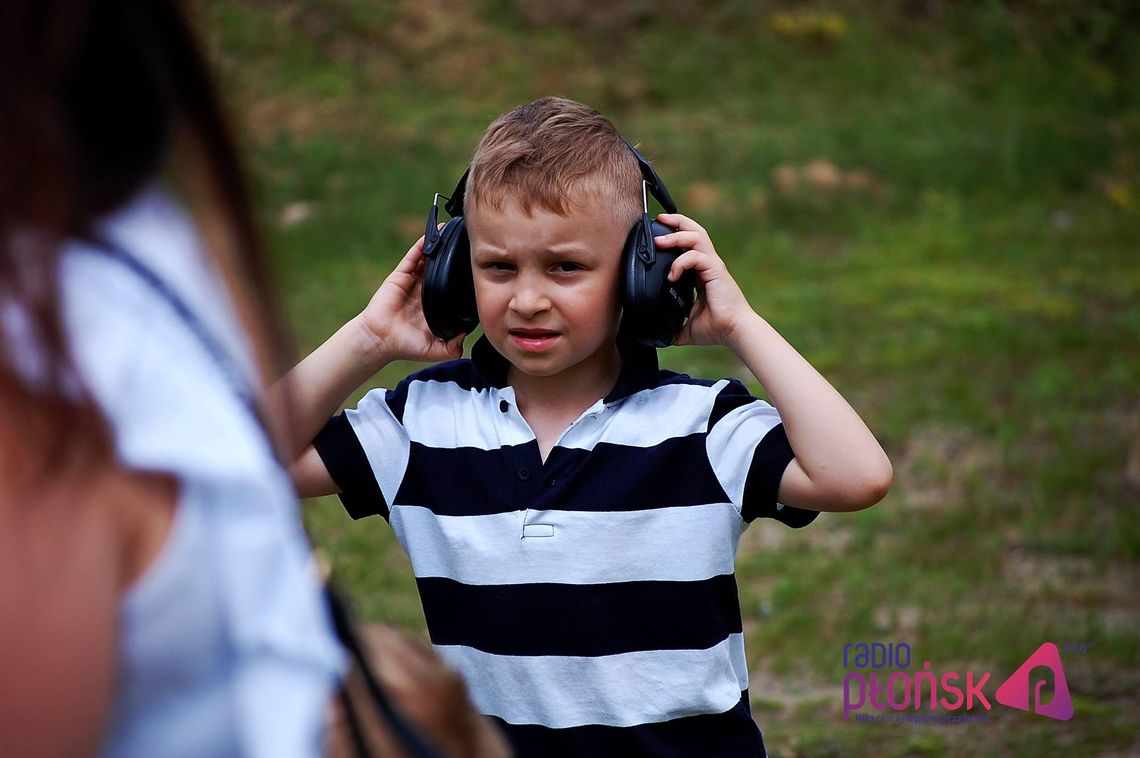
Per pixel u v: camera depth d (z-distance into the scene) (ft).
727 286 10.57
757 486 10.26
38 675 4.06
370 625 6.79
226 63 68.03
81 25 4.43
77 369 4.20
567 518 10.27
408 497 10.78
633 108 70.03
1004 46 76.33
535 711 10.30
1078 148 61.57
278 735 4.62
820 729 19.65
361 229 51.96
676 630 10.27
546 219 10.00
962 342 38.91
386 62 71.05
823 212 54.60
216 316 4.77
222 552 4.52
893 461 30.94
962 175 58.80
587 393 10.84
